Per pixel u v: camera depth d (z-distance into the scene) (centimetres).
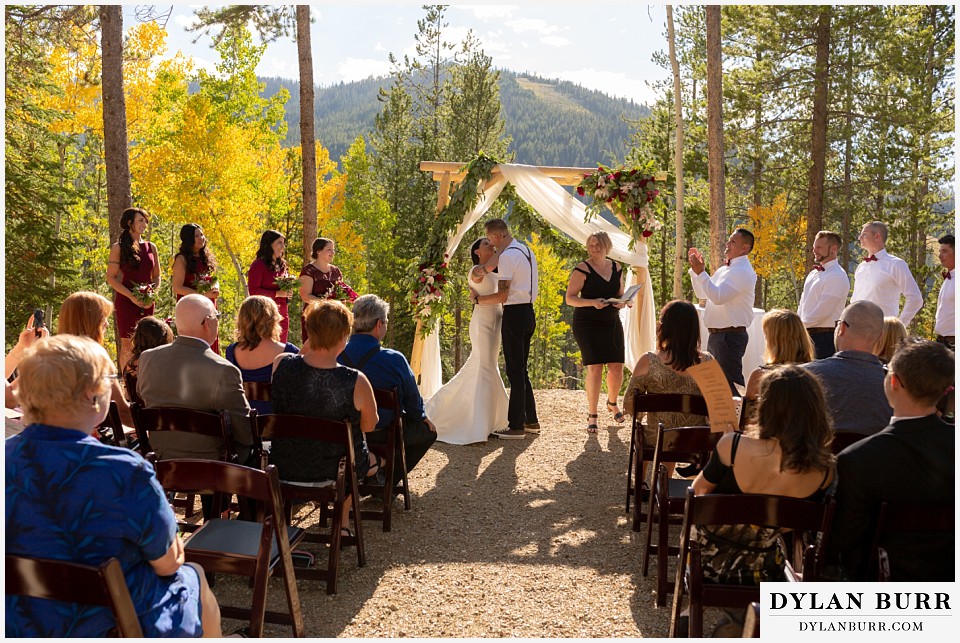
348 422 360
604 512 483
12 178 1338
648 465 521
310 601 349
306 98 1136
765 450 258
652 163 770
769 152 2155
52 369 192
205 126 2061
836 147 2298
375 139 3192
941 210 2036
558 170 764
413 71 3359
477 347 670
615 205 765
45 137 1516
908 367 245
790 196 2425
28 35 1116
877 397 334
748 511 252
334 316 371
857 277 669
